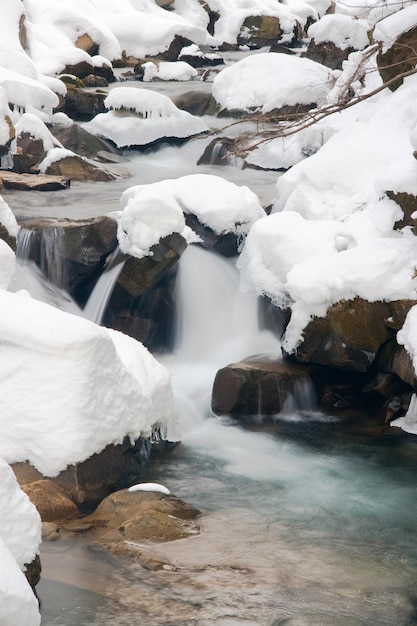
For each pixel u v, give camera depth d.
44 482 6.51
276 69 17.77
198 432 8.50
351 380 9.22
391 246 9.00
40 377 6.71
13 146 14.53
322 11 30.77
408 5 13.91
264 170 15.04
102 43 23.27
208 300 10.30
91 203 12.53
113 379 6.99
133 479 7.24
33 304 7.02
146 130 16.73
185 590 5.40
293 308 9.20
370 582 5.64
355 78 13.08
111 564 5.69
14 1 20.55
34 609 3.65
